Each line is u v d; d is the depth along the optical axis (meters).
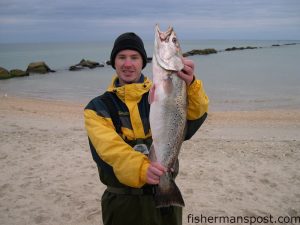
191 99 2.97
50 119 12.60
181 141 2.92
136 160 2.76
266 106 17.42
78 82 29.83
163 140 2.84
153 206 3.11
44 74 36.94
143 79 3.34
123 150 2.81
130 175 2.76
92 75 36.09
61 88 25.81
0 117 12.41
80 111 15.17
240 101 19.14
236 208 5.63
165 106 2.83
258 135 10.57
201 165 7.48
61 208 5.56
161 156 2.83
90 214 5.39
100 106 3.12
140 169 2.75
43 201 5.78
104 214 3.24
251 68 43.12
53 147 8.69
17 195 5.97
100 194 6.07
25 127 10.88
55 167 7.29
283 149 8.73
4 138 9.42
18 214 5.36
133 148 3.03
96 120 3.05
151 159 2.85
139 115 3.10
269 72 37.44
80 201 5.79
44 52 106.25
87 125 3.06
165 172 2.79
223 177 6.84
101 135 2.90
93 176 6.85
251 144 9.20
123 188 3.12
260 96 21.02
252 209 5.61
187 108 2.98
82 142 9.20
